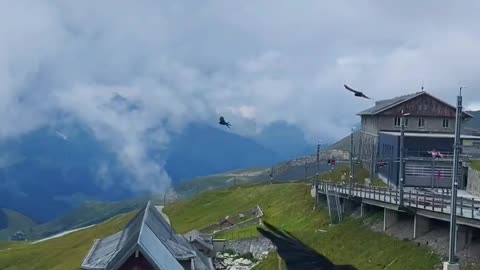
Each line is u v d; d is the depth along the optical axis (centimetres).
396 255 5559
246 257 7988
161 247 4688
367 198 6881
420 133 10138
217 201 13700
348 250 6359
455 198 4216
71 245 13700
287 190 11469
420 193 6488
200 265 5794
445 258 4950
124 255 4084
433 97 10831
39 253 13500
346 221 7400
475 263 4706
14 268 12456
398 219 6297
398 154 9131
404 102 10762
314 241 7125
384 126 10800
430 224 5672
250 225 9781
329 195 8112
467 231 5016
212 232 9981
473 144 10331
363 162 11656
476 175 7938
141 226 4669
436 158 8756
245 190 13850
